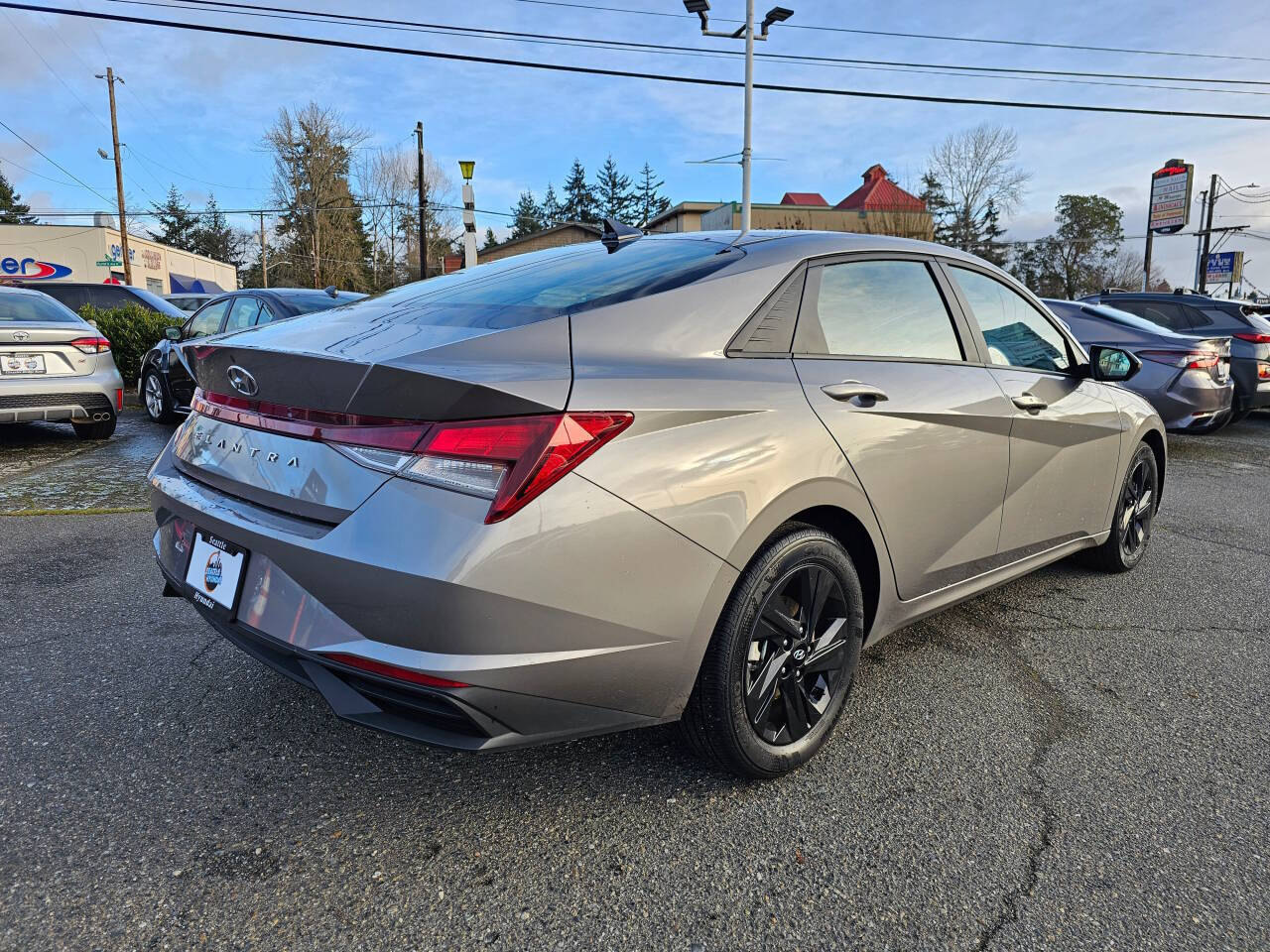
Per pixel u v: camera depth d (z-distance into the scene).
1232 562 4.17
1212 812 2.03
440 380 1.58
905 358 2.48
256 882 1.74
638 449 1.71
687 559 1.78
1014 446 2.79
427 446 1.60
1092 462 3.34
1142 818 2.01
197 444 2.16
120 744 2.28
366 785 2.11
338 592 1.66
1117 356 3.14
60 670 2.72
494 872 1.79
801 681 2.16
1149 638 3.15
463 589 1.54
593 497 1.64
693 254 2.32
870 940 1.60
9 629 3.06
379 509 1.62
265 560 1.82
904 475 2.33
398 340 1.82
